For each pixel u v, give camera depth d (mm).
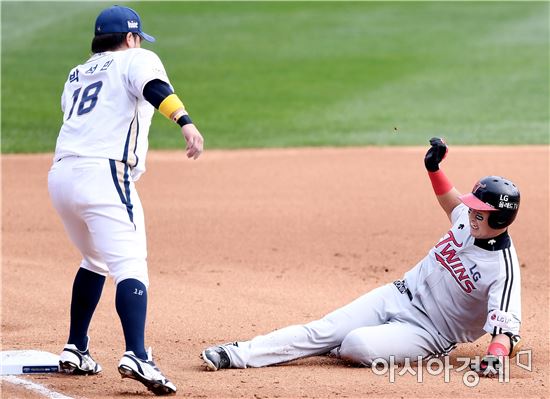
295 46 94938
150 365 18281
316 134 63938
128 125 18984
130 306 18422
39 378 20375
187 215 42719
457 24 104562
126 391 19281
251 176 51844
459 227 21000
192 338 24438
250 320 26406
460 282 20766
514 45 94188
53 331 25094
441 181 21812
